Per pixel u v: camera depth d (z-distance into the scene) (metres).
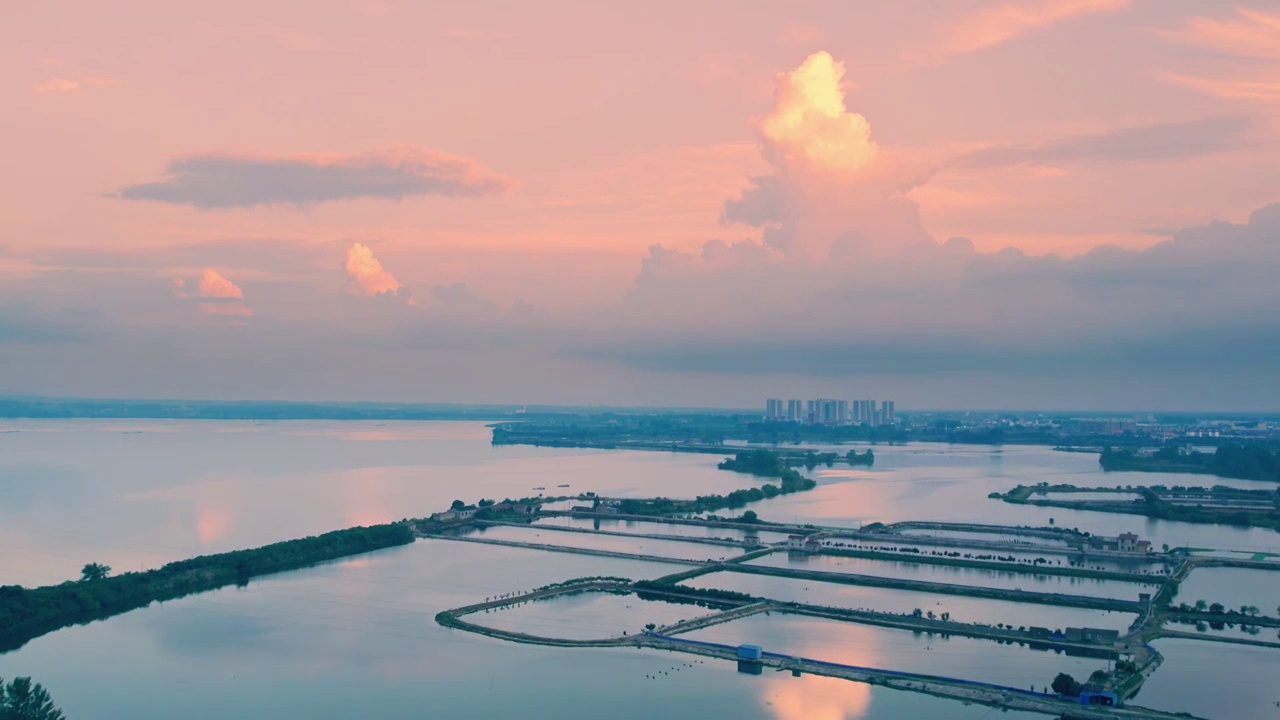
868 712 151.25
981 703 154.38
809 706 154.12
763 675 168.88
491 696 159.25
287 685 165.12
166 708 154.88
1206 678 166.12
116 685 165.62
